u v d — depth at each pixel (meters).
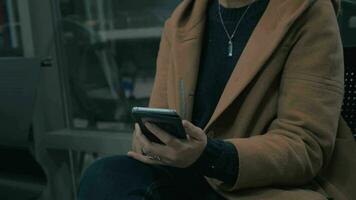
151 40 2.19
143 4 2.18
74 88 2.41
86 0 2.30
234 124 1.08
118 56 2.28
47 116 2.38
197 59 1.18
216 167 0.94
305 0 1.03
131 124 2.27
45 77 2.36
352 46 1.29
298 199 0.96
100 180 0.97
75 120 2.44
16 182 1.92
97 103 2.37
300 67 1.03
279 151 0.97
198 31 1.20
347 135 1.12
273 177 0.97
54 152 2.37
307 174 1.01
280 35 1.02
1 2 2.42
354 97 1.29
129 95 2.28
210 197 1.03
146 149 0.96
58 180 2.31
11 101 1.89
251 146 0.97
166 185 0.99
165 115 0.86
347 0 1.41
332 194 1.07
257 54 1.05
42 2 2.34
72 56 2.38
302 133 0.99
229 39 1.16
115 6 2.25
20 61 1.90
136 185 0.95
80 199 0.98
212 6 1.24
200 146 0.92
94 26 2.31
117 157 1.05
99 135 2.27
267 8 1.09
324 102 1.00
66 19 2.34
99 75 2.34
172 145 0.91
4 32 2.45
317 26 1.03
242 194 1.00
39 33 2.38
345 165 1.10
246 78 1.04
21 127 1.86
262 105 1.07
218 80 1.15
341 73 1.04
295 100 1.01
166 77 1.27
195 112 1.19
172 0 2.09
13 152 1.96
